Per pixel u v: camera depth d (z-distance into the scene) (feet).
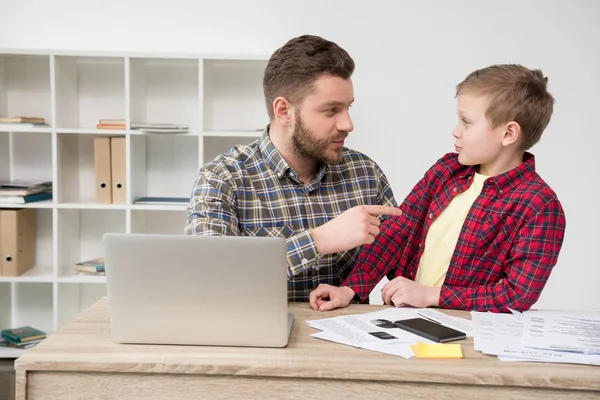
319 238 4.41
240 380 3.43
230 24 11.29
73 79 11.16
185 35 11.32
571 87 11.35
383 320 4.25
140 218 11.21
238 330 3.66
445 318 4.37
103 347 3.63
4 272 10.61
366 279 5.23
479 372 3.31
